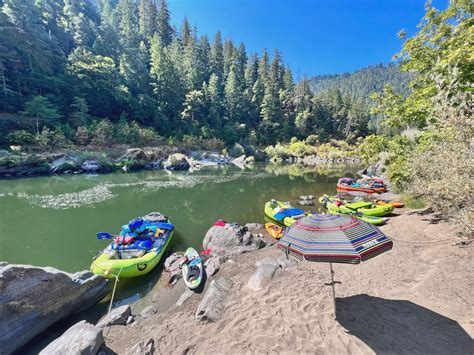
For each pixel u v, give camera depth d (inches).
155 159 1535.4
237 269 266.4
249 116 2736.2
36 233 424.8
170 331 172.7
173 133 1983.3
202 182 970.7
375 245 117.7
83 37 2210.9
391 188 710.5
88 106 1628.9
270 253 313.0
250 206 603.8
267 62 3395.7
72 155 1216.8
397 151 476.4
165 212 553.9
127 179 1033.5
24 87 1494.8
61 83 1589.6
